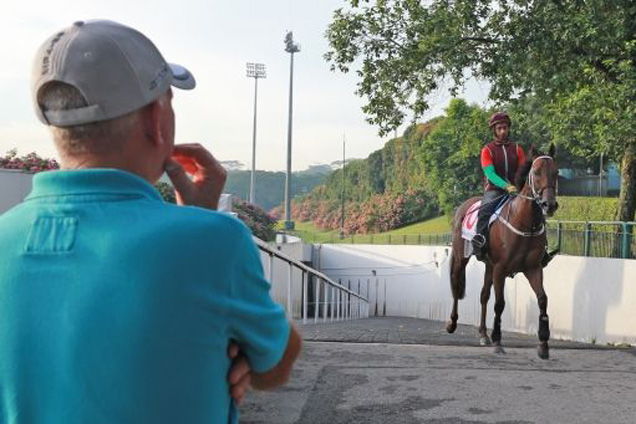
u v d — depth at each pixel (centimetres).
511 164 843
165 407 110
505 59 1284
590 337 1138
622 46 1169
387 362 693
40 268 114
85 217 117
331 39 1460
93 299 110
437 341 918
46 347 111
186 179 146
